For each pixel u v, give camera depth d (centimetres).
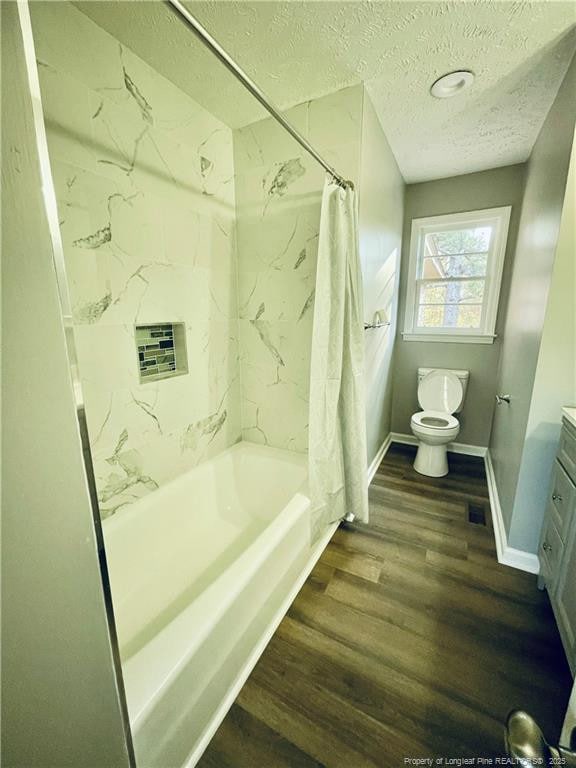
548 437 143
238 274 194
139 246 137
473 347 272
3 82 34
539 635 122
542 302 142
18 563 38
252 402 207
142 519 142
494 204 246
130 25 114
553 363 137
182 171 152
